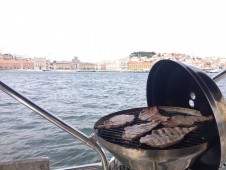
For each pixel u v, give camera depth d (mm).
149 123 2012
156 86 2373
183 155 1520
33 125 14641
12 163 2096
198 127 1896
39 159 2168
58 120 1726
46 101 26547
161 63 2135
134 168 1662
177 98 2352
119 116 2217
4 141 11242
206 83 1602
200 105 2107
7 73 69938
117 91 35781
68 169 2203
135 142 1702
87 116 18562
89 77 70438
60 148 9930
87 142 1823
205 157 1776
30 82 50719
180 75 2189
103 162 1887
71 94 32688
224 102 1567
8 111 19500
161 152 1484
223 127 1495
